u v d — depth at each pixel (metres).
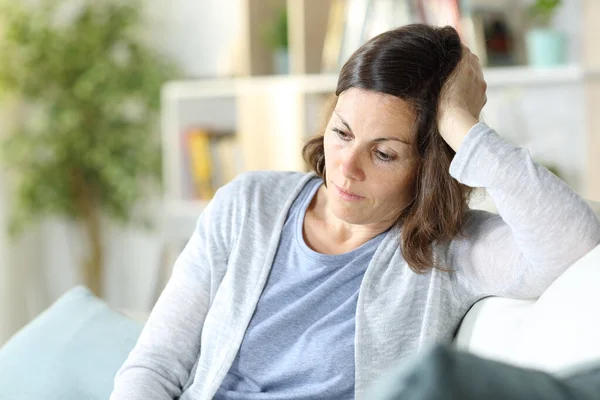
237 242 1.28
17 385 1.38
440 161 1.15
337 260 1.22
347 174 1.15
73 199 3.91
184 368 1.26
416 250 1.18
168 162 3.47
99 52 3.83
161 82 3.81
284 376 1.17
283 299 1.22
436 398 0.41
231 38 3.81
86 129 3.83
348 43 2.81
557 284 0.98
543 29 2.62
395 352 1.14
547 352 0.90
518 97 2.79
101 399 1.32
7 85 3.75
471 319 1.15
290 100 3.03
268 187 1.33
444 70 1.14
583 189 2.70
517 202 1.04
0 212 3.83
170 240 3.55
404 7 2.66
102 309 1.49
